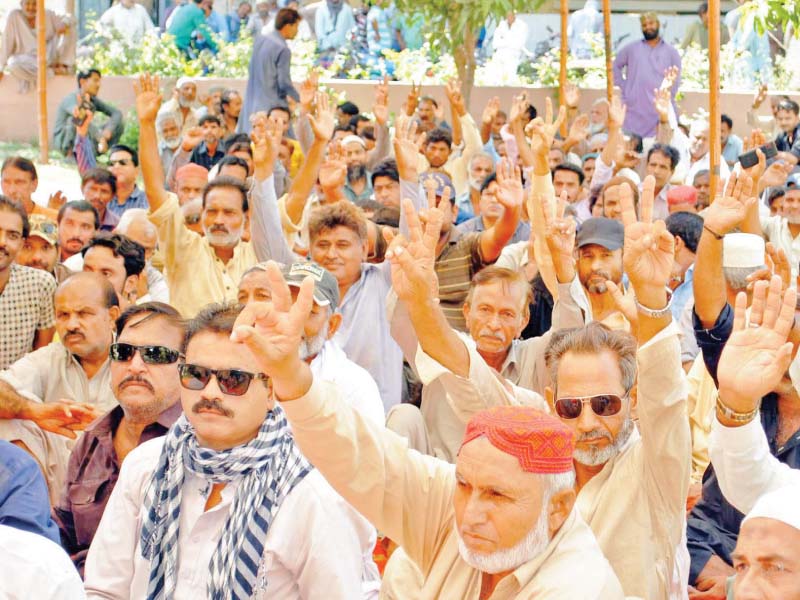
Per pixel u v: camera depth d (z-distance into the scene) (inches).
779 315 133.0
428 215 155.7
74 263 283.3
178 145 531.2
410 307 155.7
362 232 238.1
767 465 136.3
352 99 645.9
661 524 145.4
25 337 254.2
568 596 115.2
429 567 129.4
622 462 148.1
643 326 141.4
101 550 145.9
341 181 304.7
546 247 241.6
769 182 351.6
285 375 119.2
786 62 674.2
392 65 671.8
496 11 546.3
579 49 713.0
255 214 270.1
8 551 108.3
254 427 142.9
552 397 155.2
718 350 164.9
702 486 180.1
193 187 349.7
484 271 204.5
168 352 173.0
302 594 140.1
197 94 632.4
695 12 773.3
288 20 550.0
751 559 111.7
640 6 775.7
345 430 124.0
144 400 172.4
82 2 743.7
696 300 165.3
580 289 211.5
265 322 118.4
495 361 205.5
